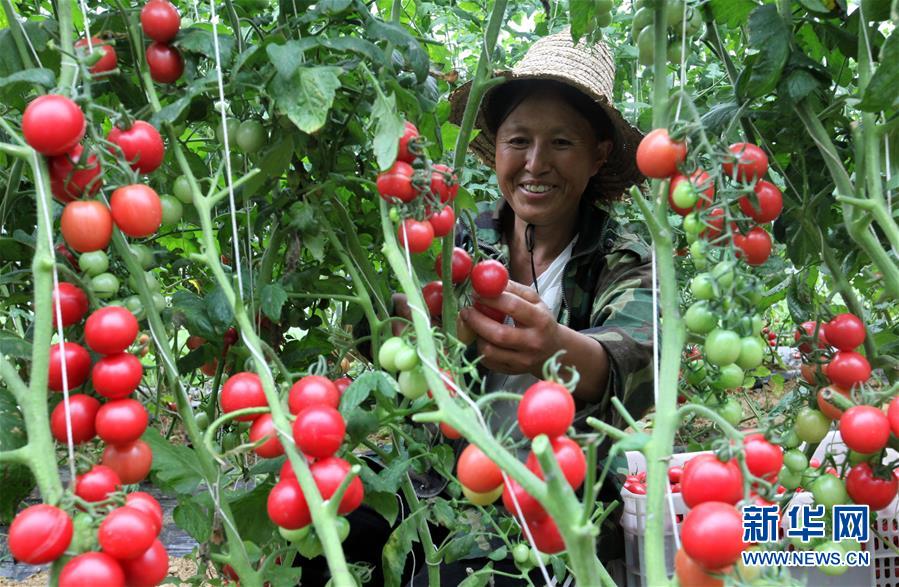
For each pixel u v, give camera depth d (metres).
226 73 0.99
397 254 0.87
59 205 1.10
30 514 0.64
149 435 0.91
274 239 1.11
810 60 0.99
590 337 1.29
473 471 0.66
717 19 1.11
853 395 0.88
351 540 1.66
